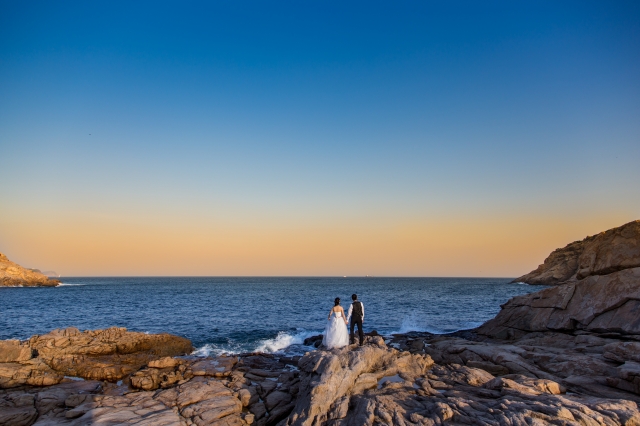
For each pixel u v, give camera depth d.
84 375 15.40
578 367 11.69
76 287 111.69
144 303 54.53
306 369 12.10
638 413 7.83
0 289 93.31
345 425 8.66
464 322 34.00
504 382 10.09
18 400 11.72
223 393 12.24
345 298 66.38
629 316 14.50
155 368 15.65
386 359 12.44
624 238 17.23
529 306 20.42
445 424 8.02
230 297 68.94
